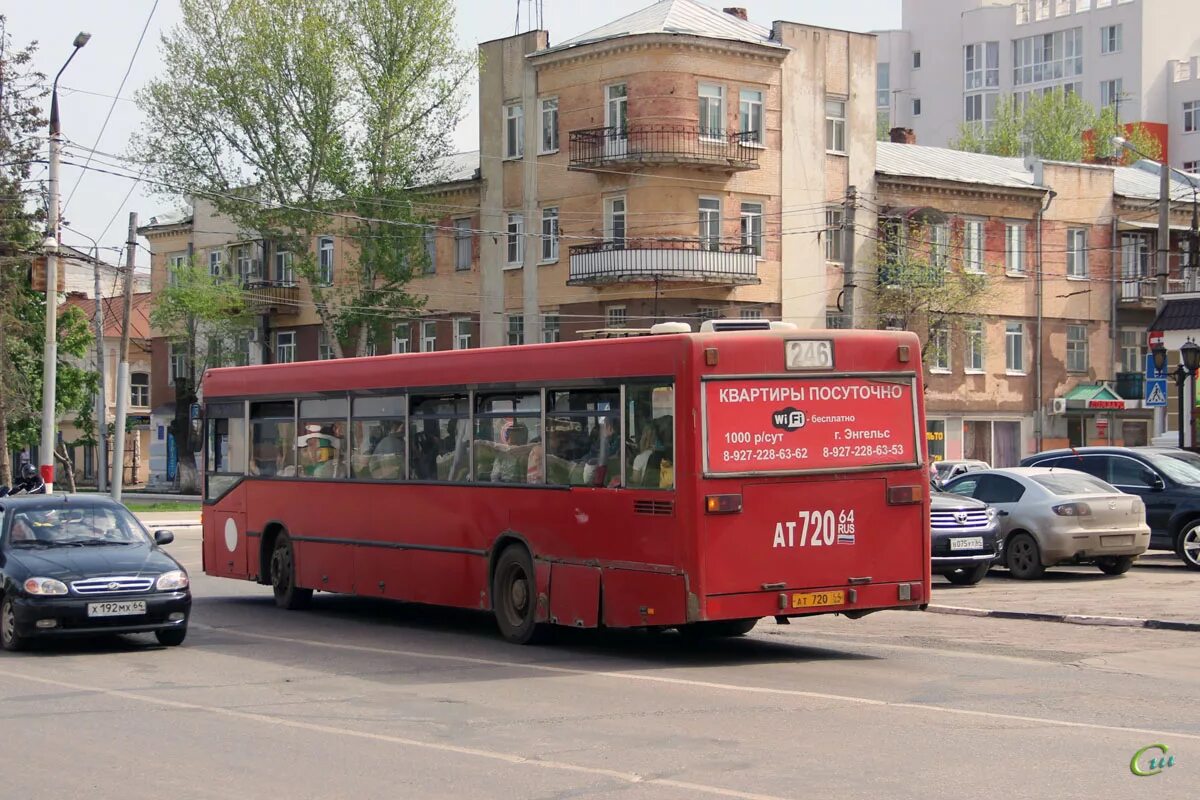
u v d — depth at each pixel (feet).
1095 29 323.98
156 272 239.09
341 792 28.27
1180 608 58.95
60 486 194.18
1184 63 319.06
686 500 44.42
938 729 33.60
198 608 68.39
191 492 213.46
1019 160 202.39
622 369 47.16
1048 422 188.44
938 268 170.19
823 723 34.63
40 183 159.84
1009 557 75.36
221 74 162.50
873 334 47.44
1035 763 29.53
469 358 54.60
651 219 156.46
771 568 45.19
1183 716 35.27
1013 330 186.19
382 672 45.65
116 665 48.11
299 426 65.36
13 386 168.66
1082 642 50.62
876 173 173.99
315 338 207.72
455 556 54.90
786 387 45.83
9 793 28.76
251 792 28.45
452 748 32.48
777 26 165.78
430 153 170.19
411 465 57.67
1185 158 316.60
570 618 48.98
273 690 42.09
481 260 177.37
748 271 158.10
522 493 51.49
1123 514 74.64
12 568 51.55
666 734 33.53
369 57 167.32
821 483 46.03
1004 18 339.36
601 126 159.94
